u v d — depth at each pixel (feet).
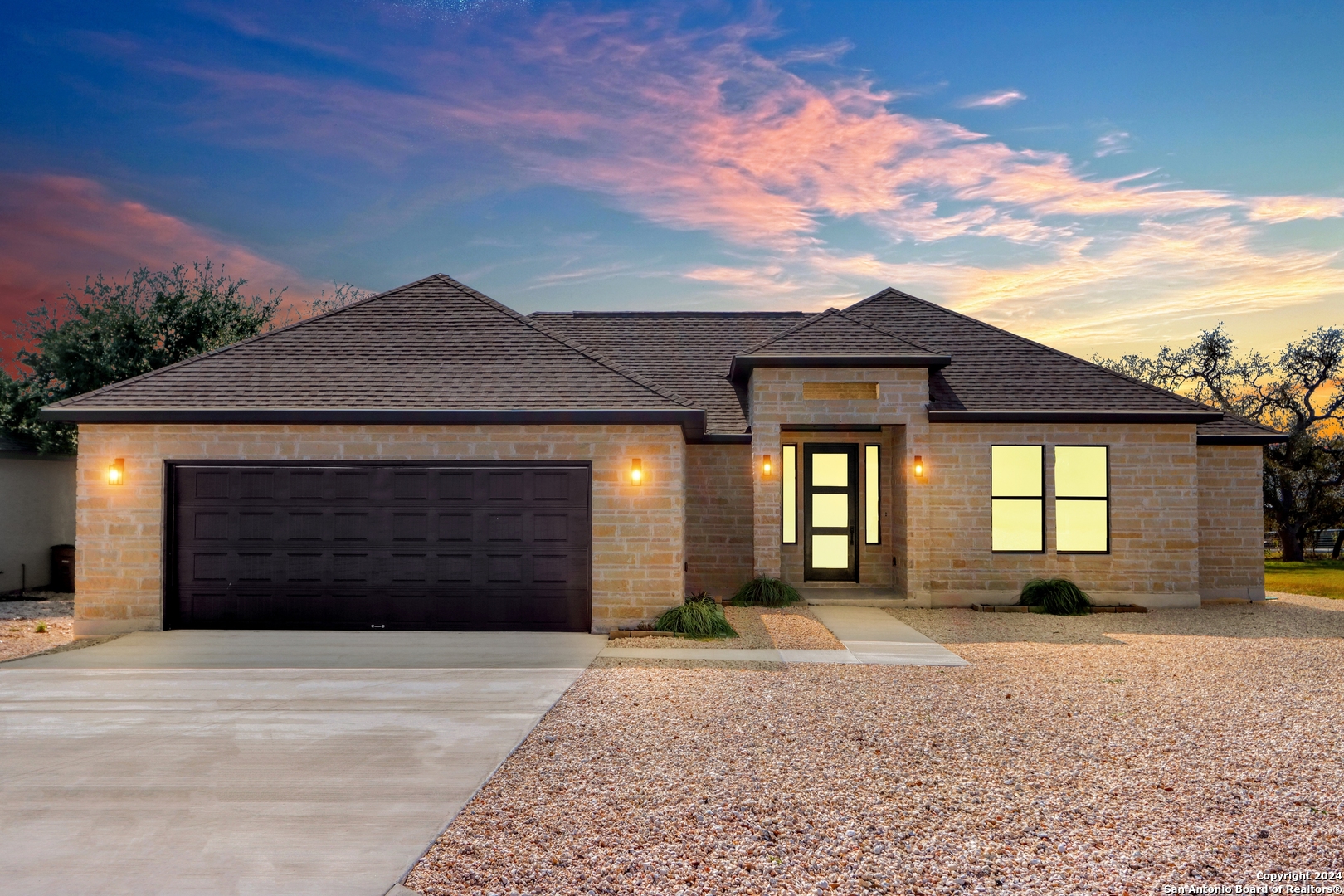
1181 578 45.32
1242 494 49.29
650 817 16.49
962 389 47.57
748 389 49.98
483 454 37.27
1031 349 51.34
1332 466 93.30
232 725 22.72
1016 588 45.29
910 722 23.26
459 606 37.40
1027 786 18.35
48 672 29.25
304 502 37.29
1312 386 103.96
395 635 36.11
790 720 23.39
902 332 53.36
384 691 26.58
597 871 14.21
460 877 13.98
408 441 37.29
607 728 22.56
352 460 37.32
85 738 21.54
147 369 61.16
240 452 37.11
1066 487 45.98
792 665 30.86
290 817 16.39
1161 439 45.50
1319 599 50.57
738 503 48.49
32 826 15.93
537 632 37.09
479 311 43.70
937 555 45.42
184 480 37.35
